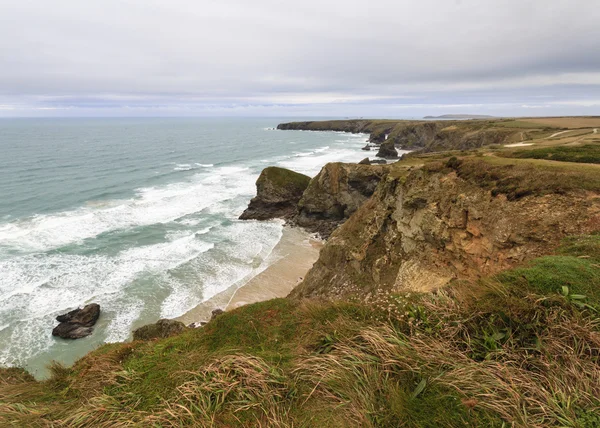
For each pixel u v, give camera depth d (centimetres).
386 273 1602
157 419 439
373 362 466
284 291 2234
